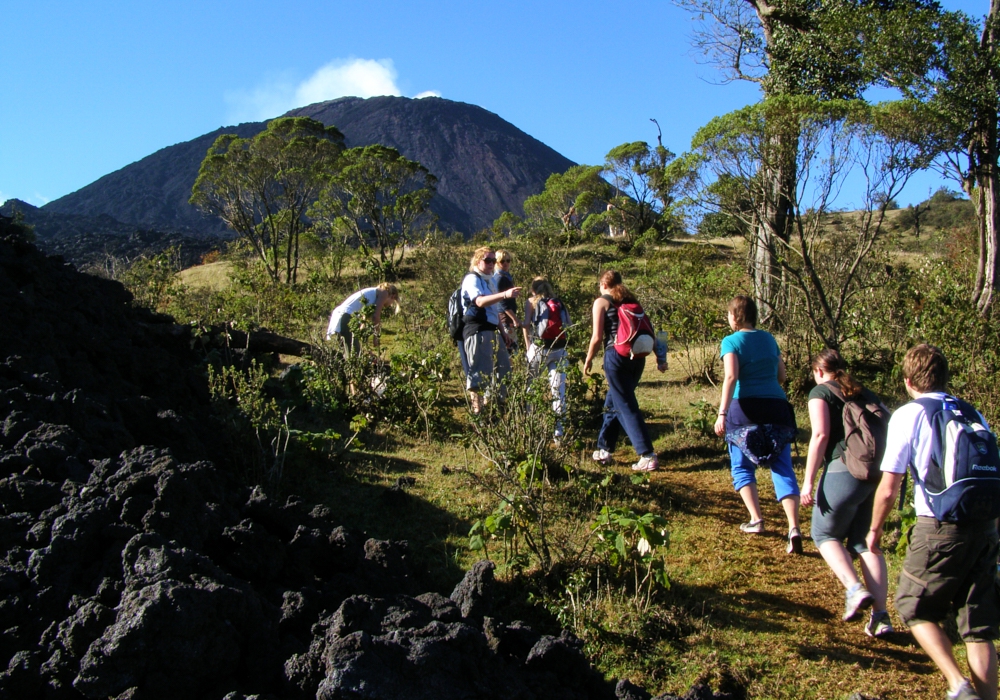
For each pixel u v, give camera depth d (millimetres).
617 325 6215
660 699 3195
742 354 5023
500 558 4547
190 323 8789
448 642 2961
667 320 10219
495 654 3131
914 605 3320
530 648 3391
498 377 6199
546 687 3111
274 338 9938
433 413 7207
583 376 7164
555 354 6895
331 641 2859
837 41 11984
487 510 4984
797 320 9031
